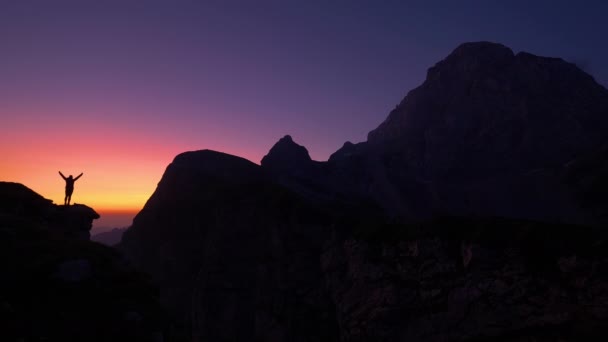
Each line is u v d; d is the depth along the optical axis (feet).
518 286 114.93
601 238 107.24
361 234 156.97
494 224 130.72
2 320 33.35
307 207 186.60
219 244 196.75
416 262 136.56
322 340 155.63
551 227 119.75
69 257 48.62
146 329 41.47
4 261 44.52
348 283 155.53
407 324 132.16
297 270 173.27
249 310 180.65
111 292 44.73
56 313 38.04
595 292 101.14
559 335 103.81
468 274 124.47
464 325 121.29
